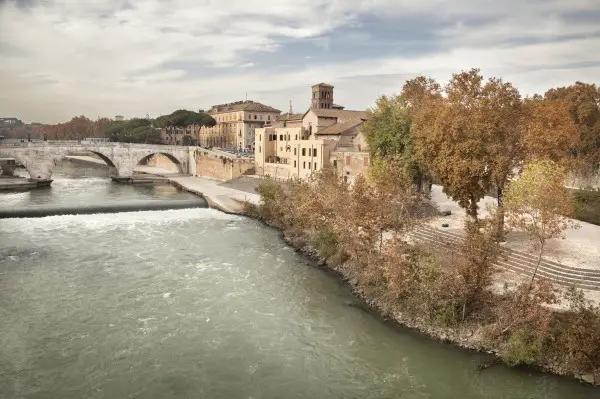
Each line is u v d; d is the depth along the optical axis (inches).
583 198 2094.0
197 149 4653.1
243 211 2834.6
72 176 4960.6
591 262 1390.3
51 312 1379.2
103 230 2373.3
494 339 1154.7
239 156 4328.3
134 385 1027.9
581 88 2482.8
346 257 1779.0
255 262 1870.1
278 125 4254.4
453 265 1311.5
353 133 3161.9
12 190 3690.9
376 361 1144.2
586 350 1026.1
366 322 1342.3
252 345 1210.6
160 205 2979.8
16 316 1349.7
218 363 1122.0
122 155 4394.7
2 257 1879.9
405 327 1298.0
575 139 1640.0
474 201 1675.7
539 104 1669.5
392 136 2242.9
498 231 1296.8
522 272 1398.9
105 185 4165.8
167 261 1870.1
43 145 3976.4
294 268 1798.7
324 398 1000.9
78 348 1175.0
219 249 2050.9
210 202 3129.9
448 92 1720.0
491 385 1041.5
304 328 1307.8
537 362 1075.3
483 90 1619.1
